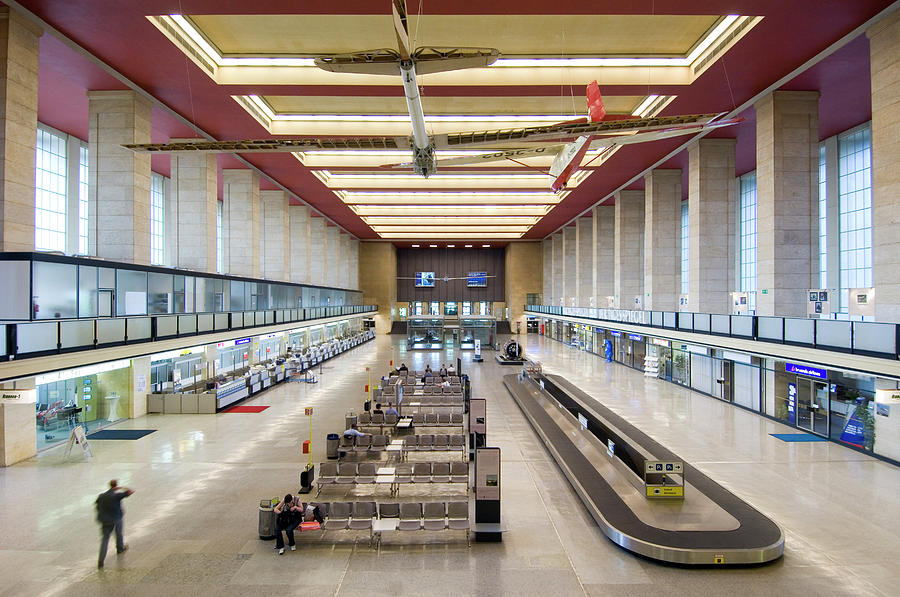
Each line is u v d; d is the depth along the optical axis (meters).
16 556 8.34
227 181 30.64
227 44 17.41
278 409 19.91
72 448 14.35
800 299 18.50
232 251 30.42
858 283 22.84
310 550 8.63
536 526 9.59
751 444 14.87
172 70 17.22
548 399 20.28
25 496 10.82
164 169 31.95
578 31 16.52
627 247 36.06
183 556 8.38
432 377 24.17
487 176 36.59
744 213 32.97
